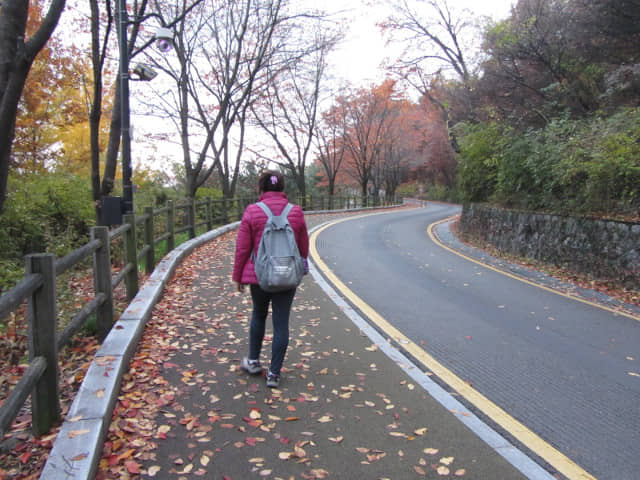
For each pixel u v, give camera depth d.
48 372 2.92
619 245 8.53
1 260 7.32
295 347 4.75
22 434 2.93
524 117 15.57
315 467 2.75
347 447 2.97
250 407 3.44
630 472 2.80
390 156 44.97
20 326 4.63
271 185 3.80
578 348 5.04
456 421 3.34
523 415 3.49
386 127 39.41
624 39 12.81
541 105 15.48
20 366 4.17
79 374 3.75
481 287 8.09
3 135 6.18
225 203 15.81
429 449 2.97
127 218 5.80
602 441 3.15
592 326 5.88
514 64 15.70
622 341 5.31
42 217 9.30
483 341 5.18
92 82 14.82
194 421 3.20
